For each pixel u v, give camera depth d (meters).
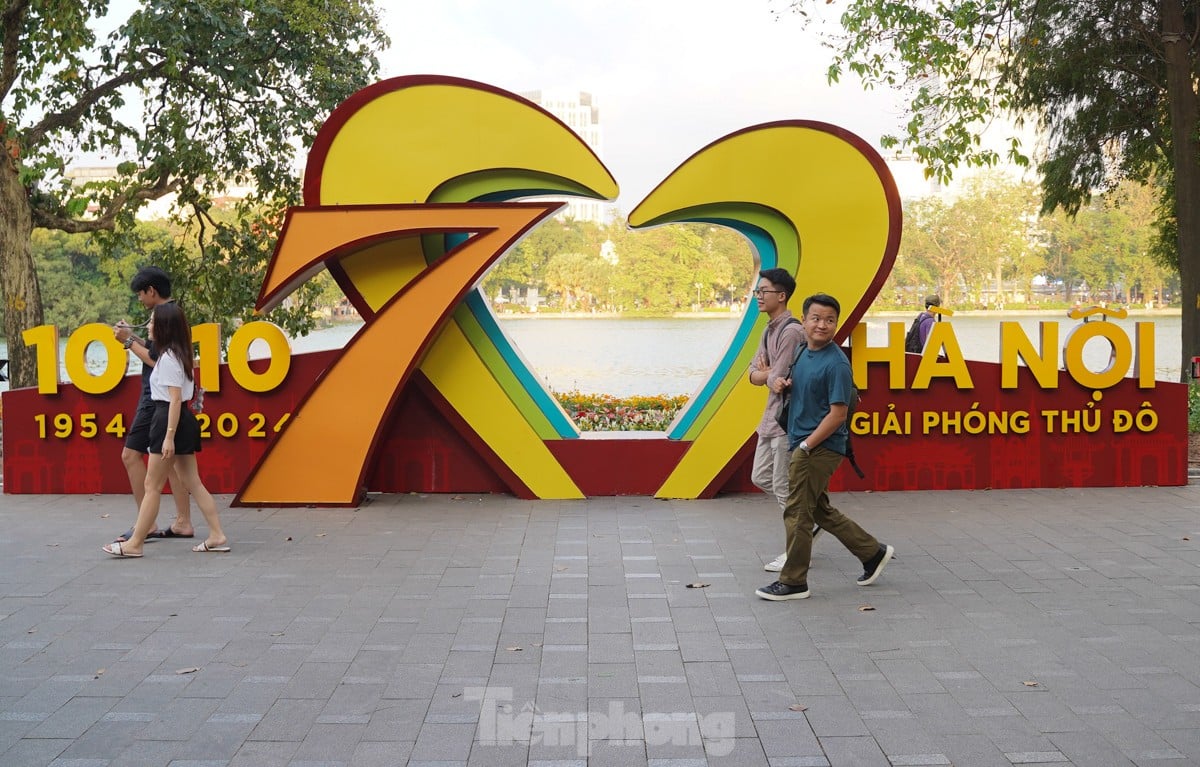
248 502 8.23
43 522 7.74
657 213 8.47
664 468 8.53
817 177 8.40
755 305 8.61
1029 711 4.14
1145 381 8.74
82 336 8.70
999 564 6.43
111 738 3.94
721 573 6.29
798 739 3.90
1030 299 41.09
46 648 4.99
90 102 14.98
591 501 8.39
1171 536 7.11
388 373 8.17
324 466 8.22
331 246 8.05
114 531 7.46
